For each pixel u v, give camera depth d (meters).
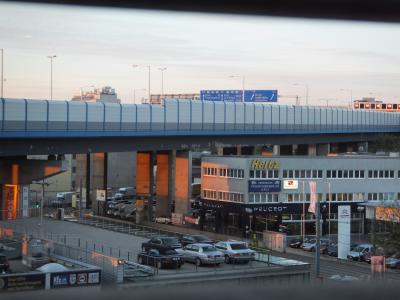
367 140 113.00
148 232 51.53
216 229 59.69
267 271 31.95
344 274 37.59
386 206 50.31
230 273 30.78
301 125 85.06
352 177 61.59
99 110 55.28
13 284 23.81
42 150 52.09
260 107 76.50
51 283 24.86
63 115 51.72
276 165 58.94
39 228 45.47
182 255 32.59
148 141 62.72
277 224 58.81
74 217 61.75
